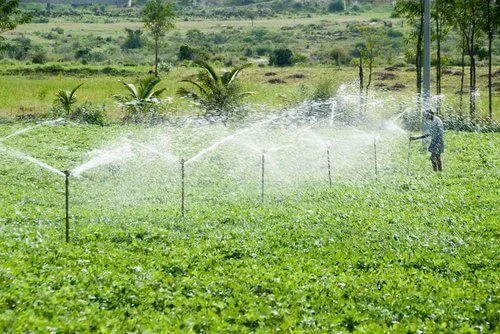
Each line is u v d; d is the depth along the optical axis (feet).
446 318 30.25
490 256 39.78
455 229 46.21
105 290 32.30
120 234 44.04
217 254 39.58
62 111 128.67
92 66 236.22
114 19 509.35
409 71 227.40
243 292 33.22
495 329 29.19
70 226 46.73
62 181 67.77
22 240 41.19
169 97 143.54
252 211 52.11
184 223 47.85
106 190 63.77
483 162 78.74
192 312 30.32
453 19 128.26
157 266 36.78
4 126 113.91
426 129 74.74
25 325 26.81
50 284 32.68
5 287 31.60
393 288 34.09
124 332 27.66
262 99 150.41
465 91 177.27
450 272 36.83
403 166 77.10
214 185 66.90
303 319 29.84
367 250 41.01
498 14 123.75
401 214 51.01
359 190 61.62
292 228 46.80
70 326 27.22
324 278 35.17
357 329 28.91
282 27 448.65
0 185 63.72
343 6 605.73
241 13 574.56
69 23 477.36
